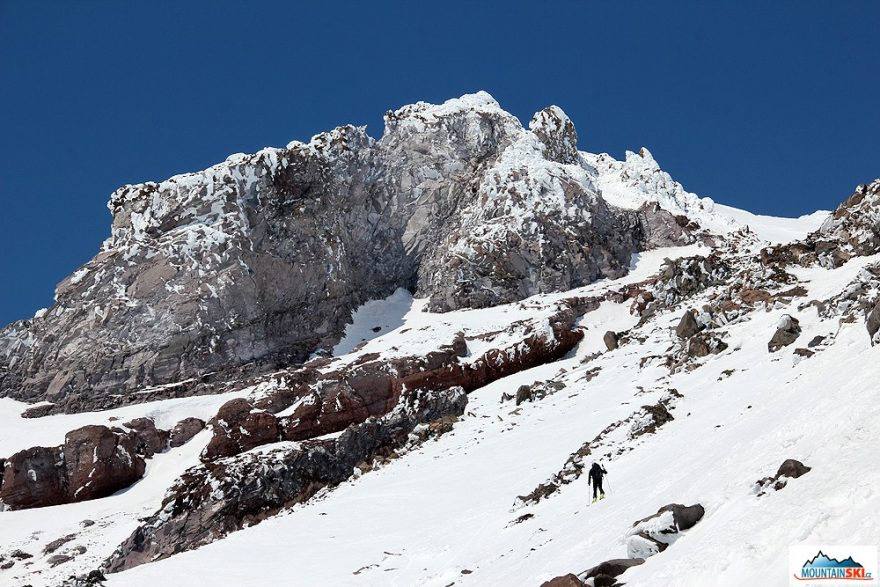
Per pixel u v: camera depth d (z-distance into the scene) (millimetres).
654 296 63625
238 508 44906
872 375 18719
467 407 55031
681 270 62656
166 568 36188
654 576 13898
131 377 66688
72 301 72125
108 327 69125
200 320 68438
